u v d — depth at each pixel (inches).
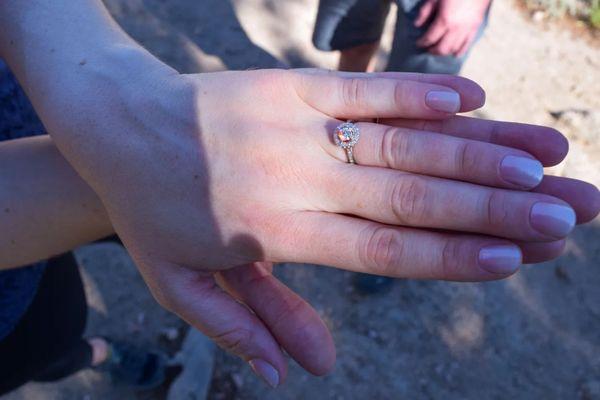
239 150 12.3
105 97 12.3
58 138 12.5
